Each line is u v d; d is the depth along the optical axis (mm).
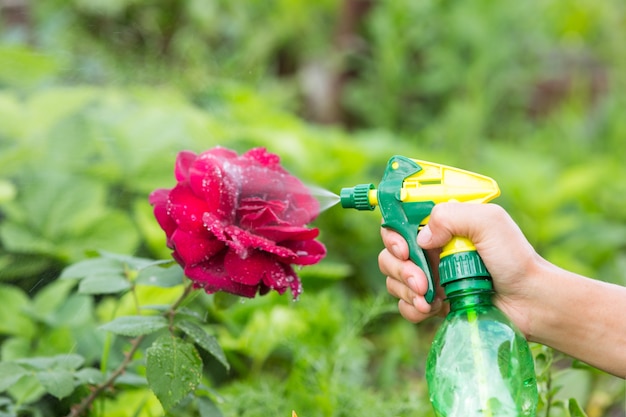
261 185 1081
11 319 1636
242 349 1716
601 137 4098
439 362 957
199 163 1053
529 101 4445
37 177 2010
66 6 3127
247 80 3414
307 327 1672
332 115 3896
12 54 2457
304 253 1079
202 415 1216
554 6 4738
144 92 2596
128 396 1529
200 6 3354
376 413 1478
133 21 3203
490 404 919
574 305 1027
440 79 3918
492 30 3920
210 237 1040
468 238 972
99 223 1945
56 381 1188
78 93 2293
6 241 1871
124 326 1114
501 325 951
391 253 1051
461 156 3582
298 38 4008
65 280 1742
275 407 1466
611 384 1907
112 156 2131
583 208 3406
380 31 3836
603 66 4703
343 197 1057
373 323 1852
